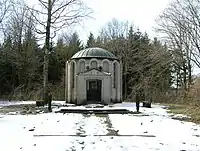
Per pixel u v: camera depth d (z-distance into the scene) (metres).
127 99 51.00
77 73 33.81
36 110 24.95
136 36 61.84
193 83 23.88
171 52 40.47
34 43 53.91
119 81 35.84
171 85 51.97
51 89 51.00
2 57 50.88
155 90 46.59
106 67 34.28
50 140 11.51
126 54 59.22
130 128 15.06
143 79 49.03
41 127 14.98
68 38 66.06
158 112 24.41
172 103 40.00
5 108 27.66
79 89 32.44
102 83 32.41
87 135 12.80
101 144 10.89
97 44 66.44
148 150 10.05
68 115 21.23
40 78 55.44
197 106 21.03
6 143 10.84
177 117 20.77
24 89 50.44
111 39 64.94
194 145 11.03
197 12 37.88
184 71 42.81
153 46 45.56
